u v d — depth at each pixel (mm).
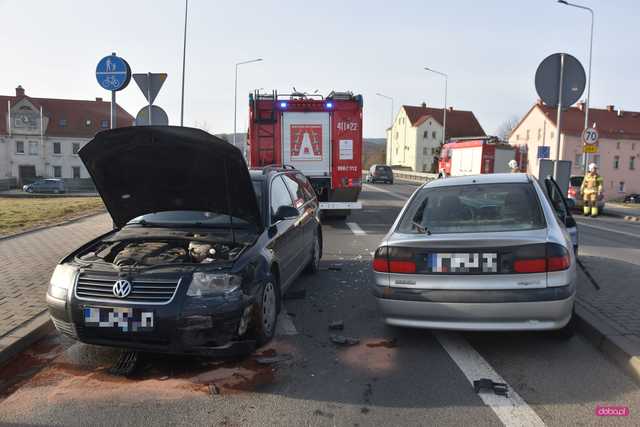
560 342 4652
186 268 4090
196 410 3469
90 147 4543
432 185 5348
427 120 80562
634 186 53531
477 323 4145
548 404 3518
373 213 15977
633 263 7859
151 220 5508
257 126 12203
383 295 4387
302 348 4566
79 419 3361
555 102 8297
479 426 3244
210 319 3936
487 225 4520
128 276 4043
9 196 39938
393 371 4070
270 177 5992
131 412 3445
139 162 4777
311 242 7238
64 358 4340
